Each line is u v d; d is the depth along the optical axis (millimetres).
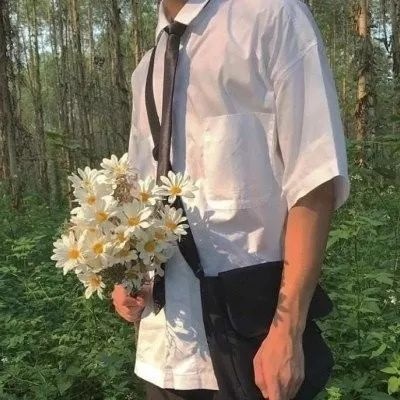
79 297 4477
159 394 1682
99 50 24266
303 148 1455
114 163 1685
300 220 1456
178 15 1563
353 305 3631
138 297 1671
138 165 1819
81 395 3973
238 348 1507
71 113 18641
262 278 1508
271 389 1437
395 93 9242
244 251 1527
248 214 1519
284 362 1435
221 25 1521
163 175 1602
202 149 1551
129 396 3734
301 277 1443
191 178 1585
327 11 20406
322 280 4387
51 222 8242
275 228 1529
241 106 1512
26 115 26359
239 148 1509
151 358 1664
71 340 4199
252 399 1499
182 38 1566
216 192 1537
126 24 21438
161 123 1599
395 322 3674
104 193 1608
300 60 1474
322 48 1502
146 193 1581
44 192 13016
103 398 3969
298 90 1468
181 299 1586
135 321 1735
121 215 1572
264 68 1490
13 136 10297
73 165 11906
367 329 3703
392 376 3281
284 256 1503
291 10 1494
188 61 1554
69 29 20453
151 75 1720
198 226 1555
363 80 9438
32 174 13375
